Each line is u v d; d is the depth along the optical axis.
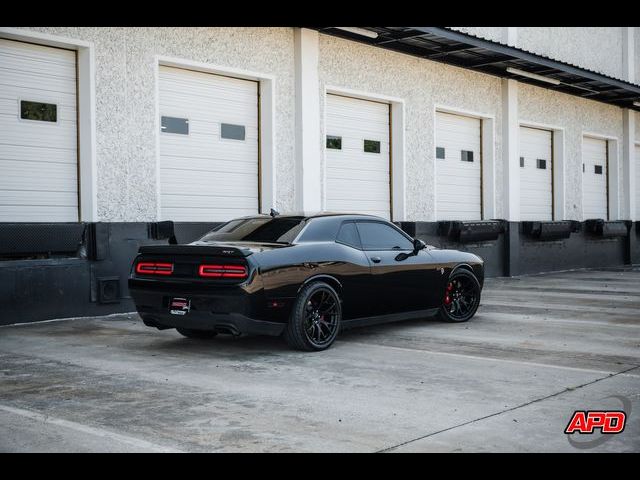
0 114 9.16
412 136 14.93
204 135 11.49
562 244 19.45
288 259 6.81
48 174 9.62
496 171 17.28
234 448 3.98
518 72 16.59
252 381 5.69
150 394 5.26
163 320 6.99
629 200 22.62
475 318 9.50
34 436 4.21
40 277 9.07
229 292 6.46
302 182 12.51
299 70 12.46
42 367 6.26
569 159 20.05
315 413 4.72
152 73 10.47
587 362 6.48
